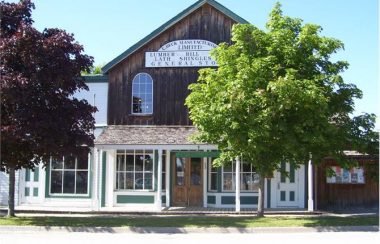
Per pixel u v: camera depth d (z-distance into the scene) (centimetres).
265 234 1522
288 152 1742
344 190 2397
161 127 2411
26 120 1633
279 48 1727
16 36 1625
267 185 2356
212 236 1477
